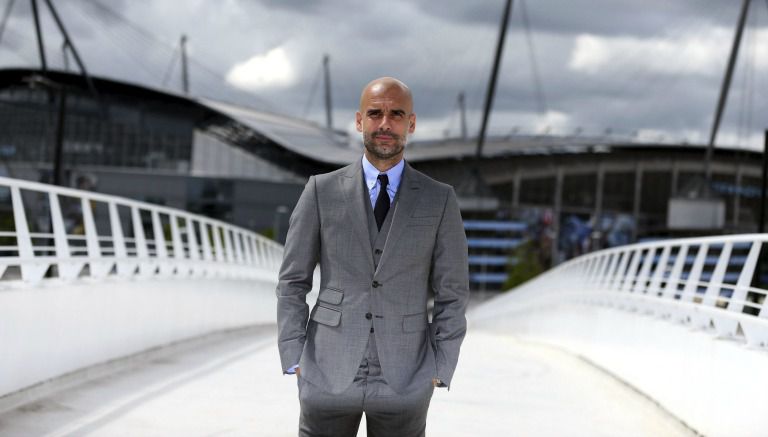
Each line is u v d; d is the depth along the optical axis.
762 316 8.51
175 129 121.75
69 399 9.54
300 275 4.70
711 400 9.20
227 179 115.75
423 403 4.63
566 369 15.71
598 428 9.70
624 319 14.09
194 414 9.13
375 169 4.70
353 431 4.82
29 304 9.34
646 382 12.19
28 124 119.56
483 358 17.19
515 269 131.00
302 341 4.62
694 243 11.61
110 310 11.90
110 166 120.62
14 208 9.58
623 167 138.75
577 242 137.00
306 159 121.62
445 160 125.38
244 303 20.92
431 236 4.66
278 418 9.10
